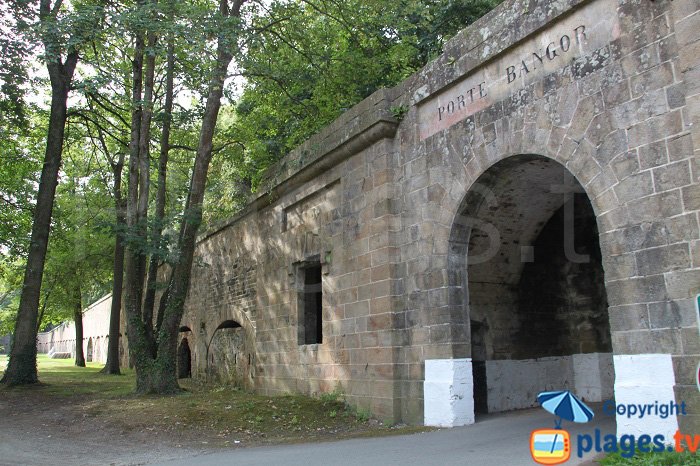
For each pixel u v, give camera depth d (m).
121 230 13.95
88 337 48.75
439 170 10.29
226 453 8.64
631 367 6.79
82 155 25.22
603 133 7.44
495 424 9.48
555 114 8.16
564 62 8.12
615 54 7.39
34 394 14.31
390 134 11.46
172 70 14.57
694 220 6.34
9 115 16.67
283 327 15.13
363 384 11.48
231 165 19.45
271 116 18.95
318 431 10.40
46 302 32.16
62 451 8.96
